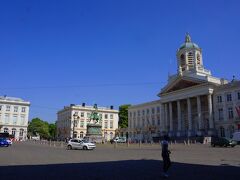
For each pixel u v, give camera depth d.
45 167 17.14
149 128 97.56
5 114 112.69
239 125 67.12
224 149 36.72
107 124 128.00
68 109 130.12
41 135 145.12
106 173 14.56
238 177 12.95
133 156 27.38
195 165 18.23
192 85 80.56
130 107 113.50
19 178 12.60
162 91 89.44
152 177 13.12
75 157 25.73
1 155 26.20
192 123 82.88
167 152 13.29
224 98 72.44
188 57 90.62
